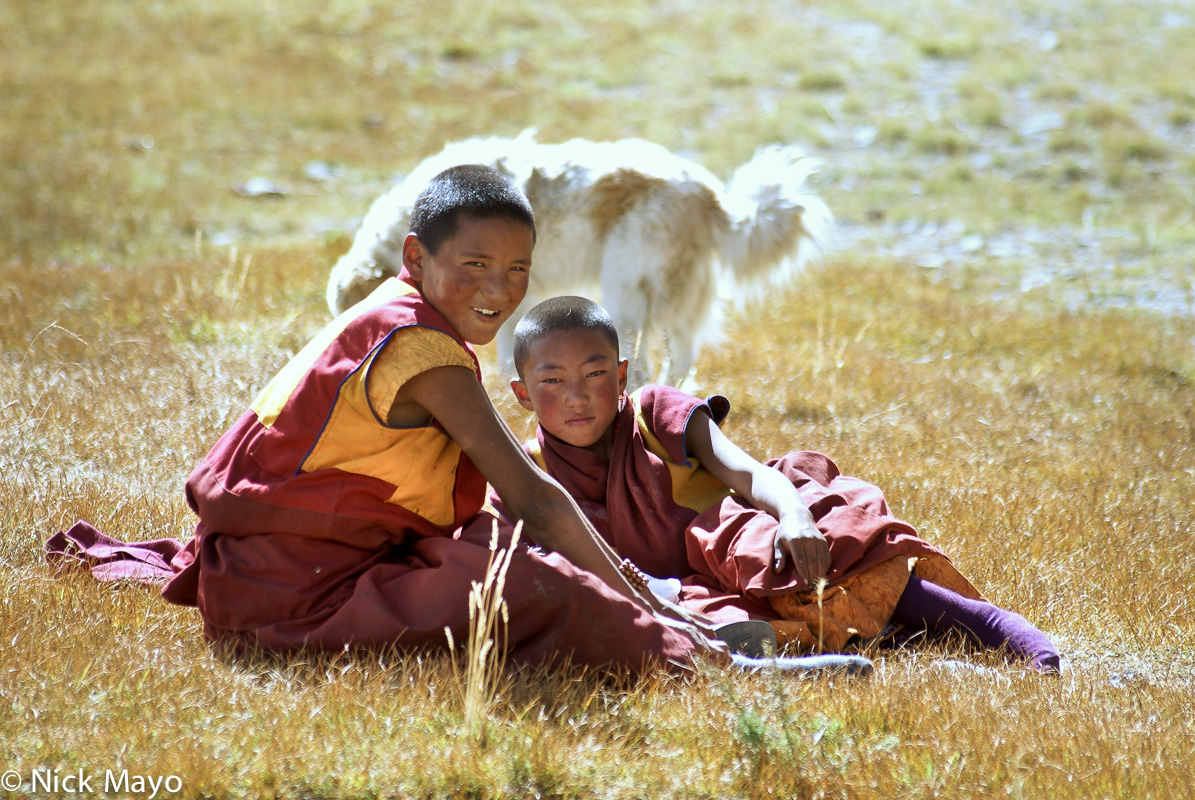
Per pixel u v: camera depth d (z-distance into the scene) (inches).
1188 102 1409.9
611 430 280.5
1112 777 179.5
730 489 273.6
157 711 185.5
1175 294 846.5
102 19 1585.9
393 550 229.0
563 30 1658.5
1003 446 438.6
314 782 165.3
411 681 197.0
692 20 1704.0
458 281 222.5
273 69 1462.8
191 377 437.7
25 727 176.9
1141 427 472.4
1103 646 266.7
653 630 212.4
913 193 1154.7
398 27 1628.9
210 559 225.8
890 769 178.7
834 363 555.8
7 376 432.5
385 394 214.1
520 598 206.4
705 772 175.8
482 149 518.3
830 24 1696.6
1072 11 1763.0
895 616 257.4
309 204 1085.1
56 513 302.0
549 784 169.0
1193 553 324.8
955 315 701.3
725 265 531.2
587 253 526.6
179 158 1178.6
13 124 1213.7
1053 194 1159.6
